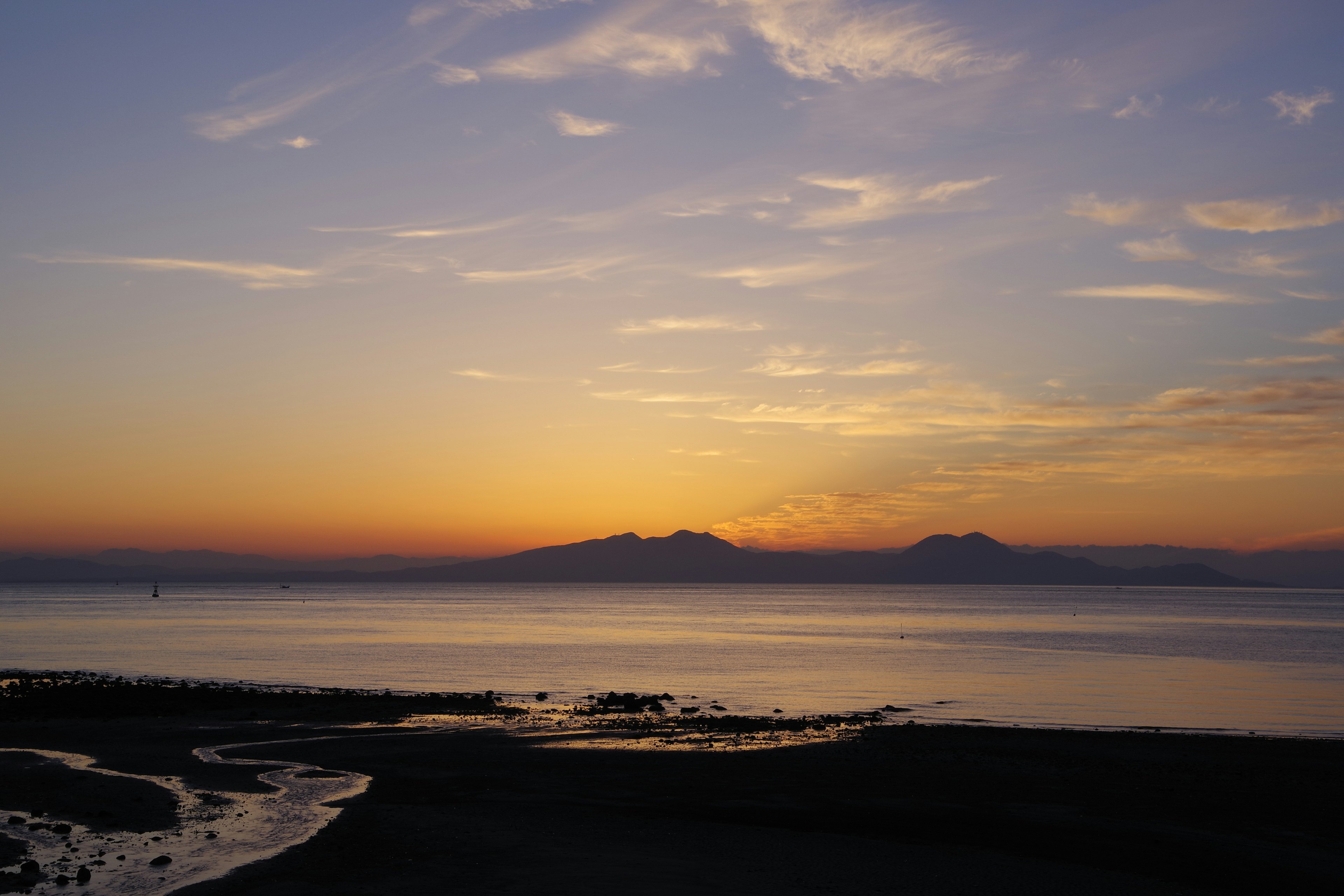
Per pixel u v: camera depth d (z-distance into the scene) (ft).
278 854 61.72
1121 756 106.63
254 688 201.46
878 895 54.65
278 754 105.70
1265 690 202.59
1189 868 61.46
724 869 59.36
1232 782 91.09
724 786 86.89
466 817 73.61
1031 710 168.14
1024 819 74.28
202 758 103.30
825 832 69.82
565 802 79.92
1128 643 365.20
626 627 489.67
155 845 63.82
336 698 166.91
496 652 311.47
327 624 494.18
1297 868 61.72
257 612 645.51
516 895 53.42
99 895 52.24
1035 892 55.98
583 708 160.97
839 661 276.82
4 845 63.21
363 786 86.84
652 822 72.69
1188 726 149.69
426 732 126.72
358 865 59.47
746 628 486.79
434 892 53.83
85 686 180.24
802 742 116.26
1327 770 99.50
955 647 339.16
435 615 632.79
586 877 57.16
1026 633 437.58
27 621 506.07
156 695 165.99
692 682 216.33
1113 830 71.05
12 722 134.62
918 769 96.32
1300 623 557.74
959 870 60.13
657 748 110.32
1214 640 387.75
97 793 81.15
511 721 139.54
